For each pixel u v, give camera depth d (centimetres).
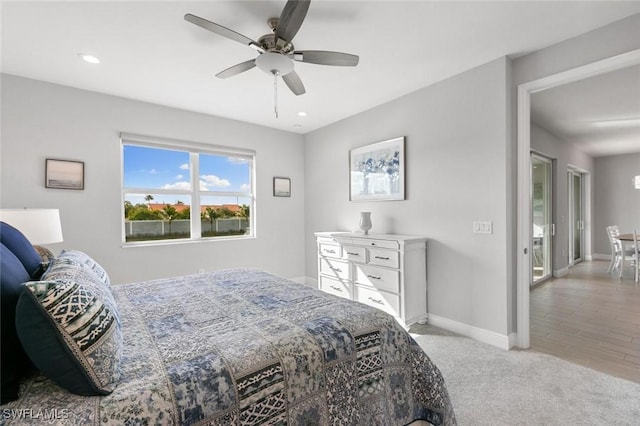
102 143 317
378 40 224
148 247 346
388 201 352
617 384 197
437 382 146
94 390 86
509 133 252
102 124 317
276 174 458
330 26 207
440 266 298
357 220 394
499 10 191
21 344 88
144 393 88
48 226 219
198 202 390
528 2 184
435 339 270
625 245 571
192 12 191
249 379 102
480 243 267
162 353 110
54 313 84
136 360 105
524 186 252
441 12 193
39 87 285
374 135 369
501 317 253
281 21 167
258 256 438
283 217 465
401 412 139
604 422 162
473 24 206
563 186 541
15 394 86
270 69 201
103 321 94
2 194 268
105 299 119
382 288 308
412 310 295
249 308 160
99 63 255
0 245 118
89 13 190
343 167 414
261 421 101
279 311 154
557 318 323
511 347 253
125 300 176
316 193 464
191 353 110
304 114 394
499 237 254
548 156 489
